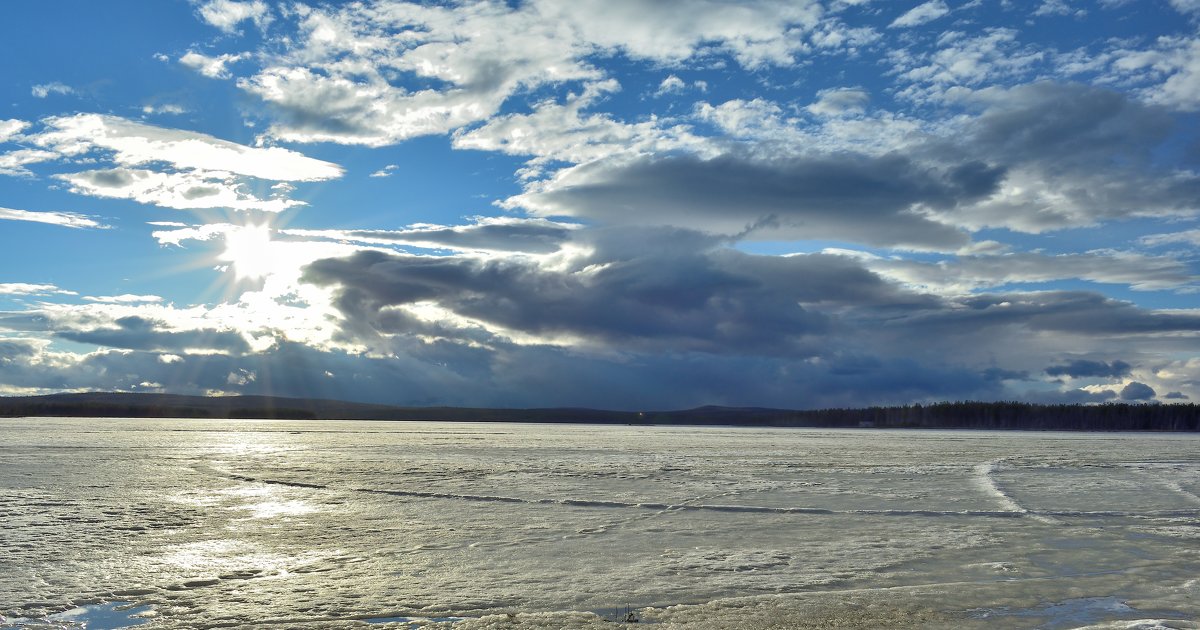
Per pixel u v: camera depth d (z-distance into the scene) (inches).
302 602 538.3
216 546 723.4
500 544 737.6
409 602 537.0
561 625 482.3
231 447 2242.9
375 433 3932.1
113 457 1764.3
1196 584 599.5
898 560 677.3
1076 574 631.2
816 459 1947.6
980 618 504.4
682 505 1004.6
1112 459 2069.4
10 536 762.2
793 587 578.6
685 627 478.3
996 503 1059.9
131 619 503.5
